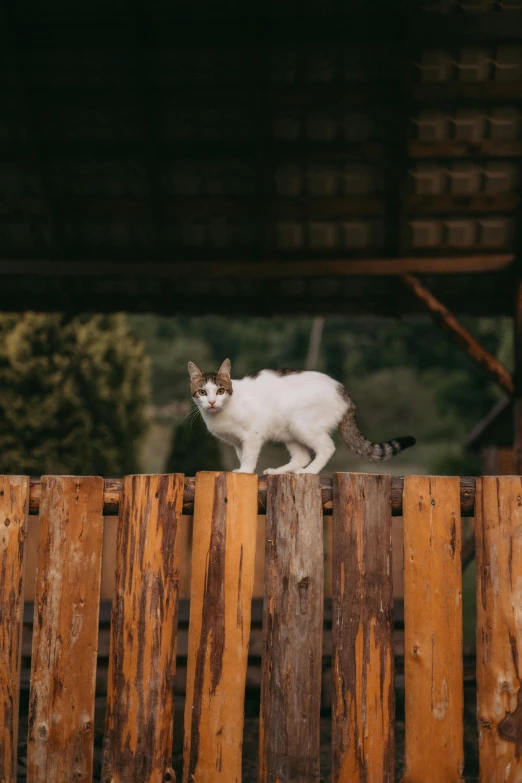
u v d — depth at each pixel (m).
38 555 2.67
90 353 9.10
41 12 4.56
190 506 2.79
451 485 2.70
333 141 5.12
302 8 4.59
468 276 5.78
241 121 5.05
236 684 2.63
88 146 5.16
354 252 5.69
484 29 4.50
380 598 2.66
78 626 2.64
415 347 17.39
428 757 2.59
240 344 19.06
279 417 3.83
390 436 15.92
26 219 5.54
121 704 2.62
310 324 18.55
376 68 4.82
